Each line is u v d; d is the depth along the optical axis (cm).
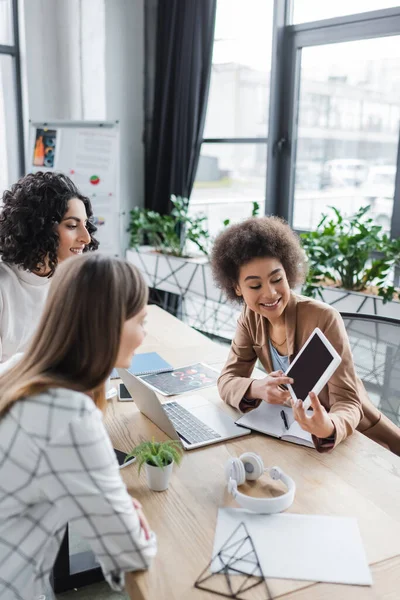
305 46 385
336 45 370
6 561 106
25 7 443
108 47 439
